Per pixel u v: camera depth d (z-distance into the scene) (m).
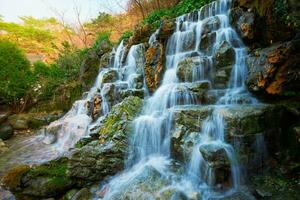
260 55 5.83
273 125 5.10
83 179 5.35
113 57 11.13
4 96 12.62
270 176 4.76
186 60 7.18
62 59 14.80
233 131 4.86
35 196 5.02
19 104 12.82
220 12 7.90
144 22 12.08
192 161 5.07
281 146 5.14
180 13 10.48
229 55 6.53
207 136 5.22
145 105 6.94
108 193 4.98
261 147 4.93
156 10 13.24
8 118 11.25
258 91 5.74
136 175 5.29
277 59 5.38
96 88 10.44
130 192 4.77
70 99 12.03
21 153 7.97
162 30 8.49
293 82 5.44
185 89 6.48
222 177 4.68
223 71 6.54
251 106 5.33
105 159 5.55
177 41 8.21
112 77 10.07
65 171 5.25
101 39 14.16
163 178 4.98
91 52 12.48
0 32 21.75
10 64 12.96
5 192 5.46
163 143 5.85
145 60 8.92
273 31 6.30
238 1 7.29
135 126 6.07
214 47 7.32
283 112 5.25
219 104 6.04
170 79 7.73
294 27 5.73
